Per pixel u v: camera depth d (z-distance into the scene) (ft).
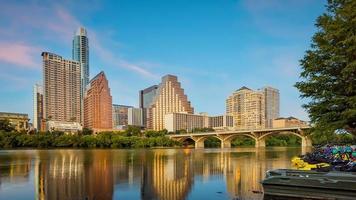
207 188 97.60
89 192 93.09
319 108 86.63
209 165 179.73
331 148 163.02
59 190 96.32
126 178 122.83
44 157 265.13
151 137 627.87
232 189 94.99
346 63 80.12
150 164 190.80
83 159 239.30
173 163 197.67
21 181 116.06
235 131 598.75
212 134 634.84
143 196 86.58
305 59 90.02
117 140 559.79
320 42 87.15
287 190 77.92
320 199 73.46
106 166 176.86
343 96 82.53
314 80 85.71
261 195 83.92
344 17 82.94
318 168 94.07
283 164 180.55
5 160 227.61
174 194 88.89
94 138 556.92
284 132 526.57
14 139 508.53
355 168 89.30
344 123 81.82
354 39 75.72
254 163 189.67
